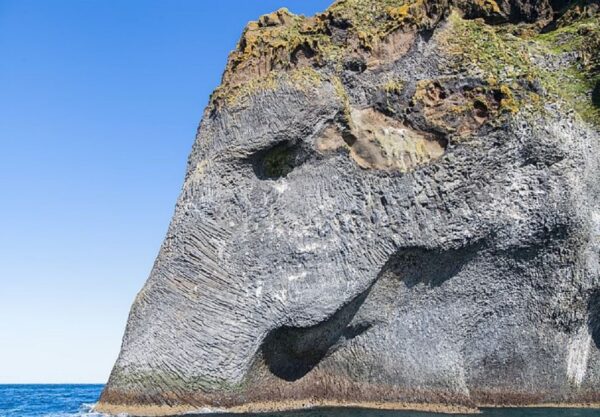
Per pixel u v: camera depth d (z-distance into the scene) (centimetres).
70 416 1892
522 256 2058
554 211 2023
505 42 2334
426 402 1988
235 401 1917
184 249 2006
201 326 1944
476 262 2045
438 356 2023
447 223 1995
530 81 2130
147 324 1975
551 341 2117
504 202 2012
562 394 2131
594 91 2322
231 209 2033
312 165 2061
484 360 2091
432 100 2130
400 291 2039
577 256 2089
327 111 2050
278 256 1998
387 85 2166
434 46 2203
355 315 2017
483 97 2086
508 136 2019
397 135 2103
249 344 1942
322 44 2219
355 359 2038
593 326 2211
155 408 1903
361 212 2020
